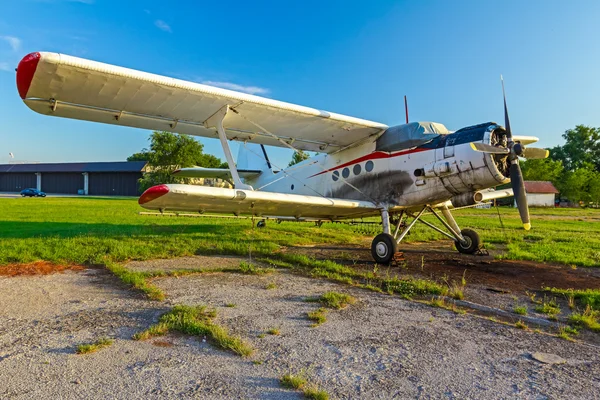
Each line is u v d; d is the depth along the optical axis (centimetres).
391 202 797
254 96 705
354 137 866
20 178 6844
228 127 837
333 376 264
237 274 605
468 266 709
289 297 470
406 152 771
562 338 348
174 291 488
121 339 323
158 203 663
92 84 610
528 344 331
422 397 238
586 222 2109
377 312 416
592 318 393
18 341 317
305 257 724
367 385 252
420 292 505
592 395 244
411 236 1200
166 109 733
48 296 454
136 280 512
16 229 1080
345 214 883
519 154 688
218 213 826
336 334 346
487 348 320
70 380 252
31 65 539
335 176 940
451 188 707
